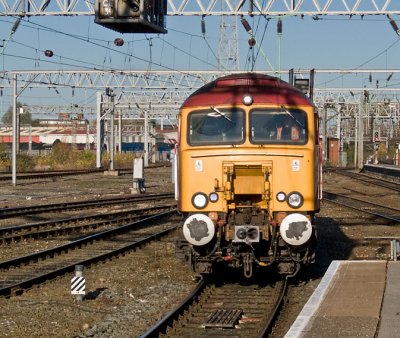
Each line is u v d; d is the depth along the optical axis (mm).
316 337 16484
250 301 24172
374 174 123938
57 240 39344
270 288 26422
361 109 134250
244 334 19812
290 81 48906
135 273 29391
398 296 20984
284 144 26578
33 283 26500
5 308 22750
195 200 26562
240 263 26453
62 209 54750
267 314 21875
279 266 26781
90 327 20516
